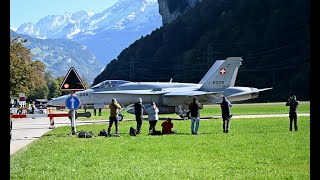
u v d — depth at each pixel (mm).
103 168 16891
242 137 30188
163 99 66562
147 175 14984
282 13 186000
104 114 90312
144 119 57250
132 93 66125
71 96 34500
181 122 51688
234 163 17844
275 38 181500
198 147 24344
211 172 15523
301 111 72625
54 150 23734
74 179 14391
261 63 177375
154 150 23156
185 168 16578
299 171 15602
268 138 29109
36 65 108812
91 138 31828
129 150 23328
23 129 45438
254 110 82938
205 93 64875
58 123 57375
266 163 17812
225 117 35375
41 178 14680
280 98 157375
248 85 169375
